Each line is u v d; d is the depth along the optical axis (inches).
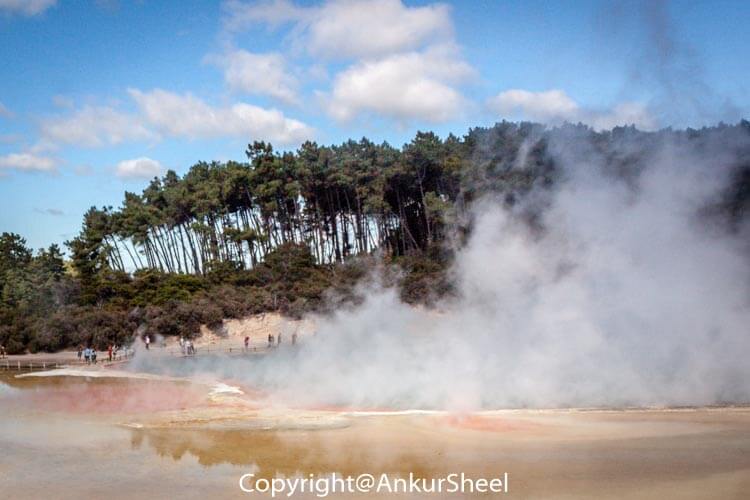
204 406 1346.0
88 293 3164.4
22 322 2787.9
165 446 983.0
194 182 4151.1
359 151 3754.9
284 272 3353.8
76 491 767.7
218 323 2950.3
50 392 1595.7
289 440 1013.8
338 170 3673.7
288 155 3831.2
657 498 718.5
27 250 4050.2
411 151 3339.1
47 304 3046.3
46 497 746.2
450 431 1059.3
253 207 4146.2
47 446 988.6
